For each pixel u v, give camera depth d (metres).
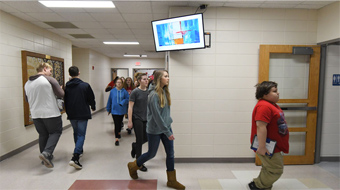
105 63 9.44
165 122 2.13
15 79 3.53
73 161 2.74
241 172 2.77
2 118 3.22
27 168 2.88
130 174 2.52
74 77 2.99
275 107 1.98
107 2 2.95
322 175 2.70
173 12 2.97
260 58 2.92
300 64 3.06
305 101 3.00
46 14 3.48
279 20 2.97
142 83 2.66
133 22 4.01
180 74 3.00
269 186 2.19
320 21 2.95
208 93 3.02
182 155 3.07
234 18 2.96
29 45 3.96
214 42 2.98
